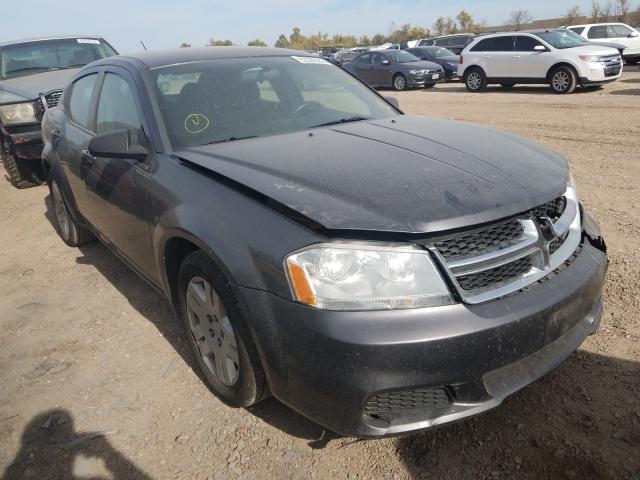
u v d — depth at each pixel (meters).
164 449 2.45
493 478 2.15
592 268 2.35
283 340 2.05
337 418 2.01
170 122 3.01
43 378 3.05
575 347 2.29
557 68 13.54
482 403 2.02
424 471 2.21
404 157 2.50
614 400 2.50
